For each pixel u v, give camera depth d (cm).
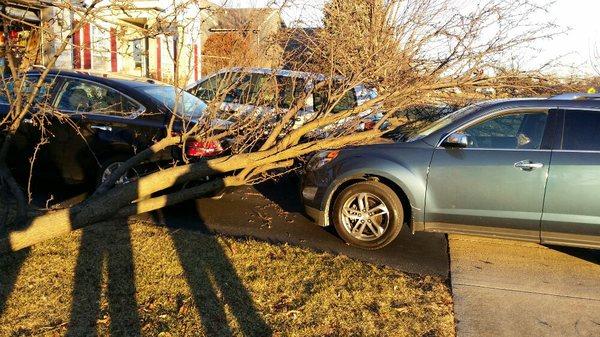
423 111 700
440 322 408
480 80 589
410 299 446
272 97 534
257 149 548
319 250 560
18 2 358
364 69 569
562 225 531
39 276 443
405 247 591
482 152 553
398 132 657
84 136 672
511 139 556
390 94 559
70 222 384
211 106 506
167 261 486
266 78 536
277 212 696
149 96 677
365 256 557
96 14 375
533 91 668
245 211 691
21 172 704
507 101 573
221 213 677
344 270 494
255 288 446
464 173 552
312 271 487
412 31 611
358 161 578
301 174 627
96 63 1129
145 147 647
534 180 534
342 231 585
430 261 550
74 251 496
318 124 527
